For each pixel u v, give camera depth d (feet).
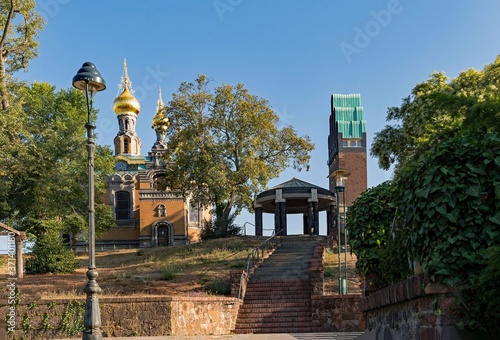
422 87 92.89
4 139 98.12
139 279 85.51
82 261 126.11
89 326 39.96
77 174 115.03
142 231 200.34
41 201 108.68
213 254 108.37
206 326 62.80
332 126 270.67
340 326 64.23
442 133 27.76
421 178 18.17
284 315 67.36
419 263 17.89
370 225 36.91
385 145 100.53
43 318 60.18
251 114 133.39
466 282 15.89
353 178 250.57
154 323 59.82
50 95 143.43
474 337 15.70
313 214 137.18
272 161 140.46
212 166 131.13
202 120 135.64
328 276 81.92
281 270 86.99
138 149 233.96
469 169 16.94
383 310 22.62
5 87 102.47
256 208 144.97
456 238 16.25
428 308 16.75
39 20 112.98
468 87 79.97
